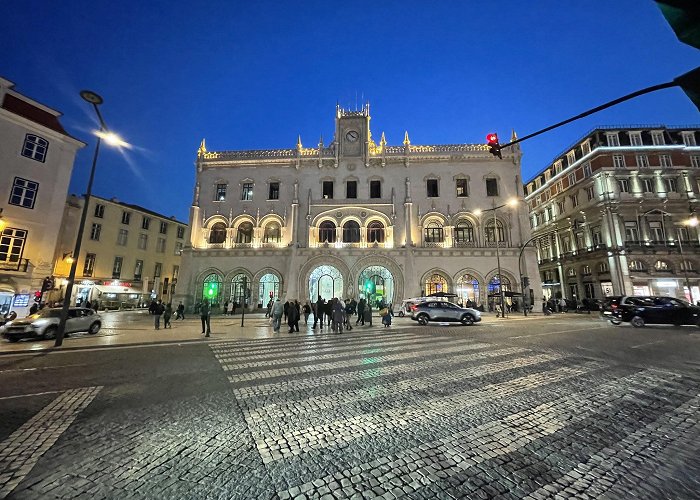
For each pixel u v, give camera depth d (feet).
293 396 20.49
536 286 106.01
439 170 116.06
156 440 14.34
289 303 58.80
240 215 114.83
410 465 12.12
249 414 17.46
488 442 13.99
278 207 115.85
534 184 171.42
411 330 58.49
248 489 10.62
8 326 47.34
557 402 19.03
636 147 123.13
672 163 122.21
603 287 124.57
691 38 5.66
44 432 15.19
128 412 17.84
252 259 110.32
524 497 10.13
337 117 121.90
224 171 119.96
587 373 25.44
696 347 36.45
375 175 116.78
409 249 107.65
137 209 148.87
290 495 10.28
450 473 11.55
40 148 82.28
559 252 149.69
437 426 15.72
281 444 13.91
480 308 104.99
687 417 16.70
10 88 77.97
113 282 135.44
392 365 28.81
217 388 22.44
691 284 114.93
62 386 23.25
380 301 108.88
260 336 51.67
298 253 109.50
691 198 118.83
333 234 114.01
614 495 10.23
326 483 10.96
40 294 78.18
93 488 10.70
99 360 33.04
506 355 32.73
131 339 48.34
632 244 117.60
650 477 11.28
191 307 107.86
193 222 114.73
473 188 114.21
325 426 15.83
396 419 16.65
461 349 36.55
